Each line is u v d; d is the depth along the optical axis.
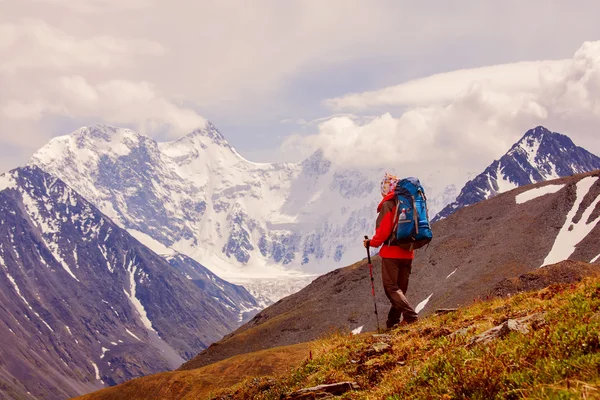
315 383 13.66
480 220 164.88
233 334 192.25
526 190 170.75
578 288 12.51
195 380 79.12
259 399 15.92
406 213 16.03
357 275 156.88
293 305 179.25
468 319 14.13
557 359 8.26
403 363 12.34
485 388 8.47
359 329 131.75
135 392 81.19
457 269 142.50
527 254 135.25
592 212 140.62
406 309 16.38
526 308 13.11
